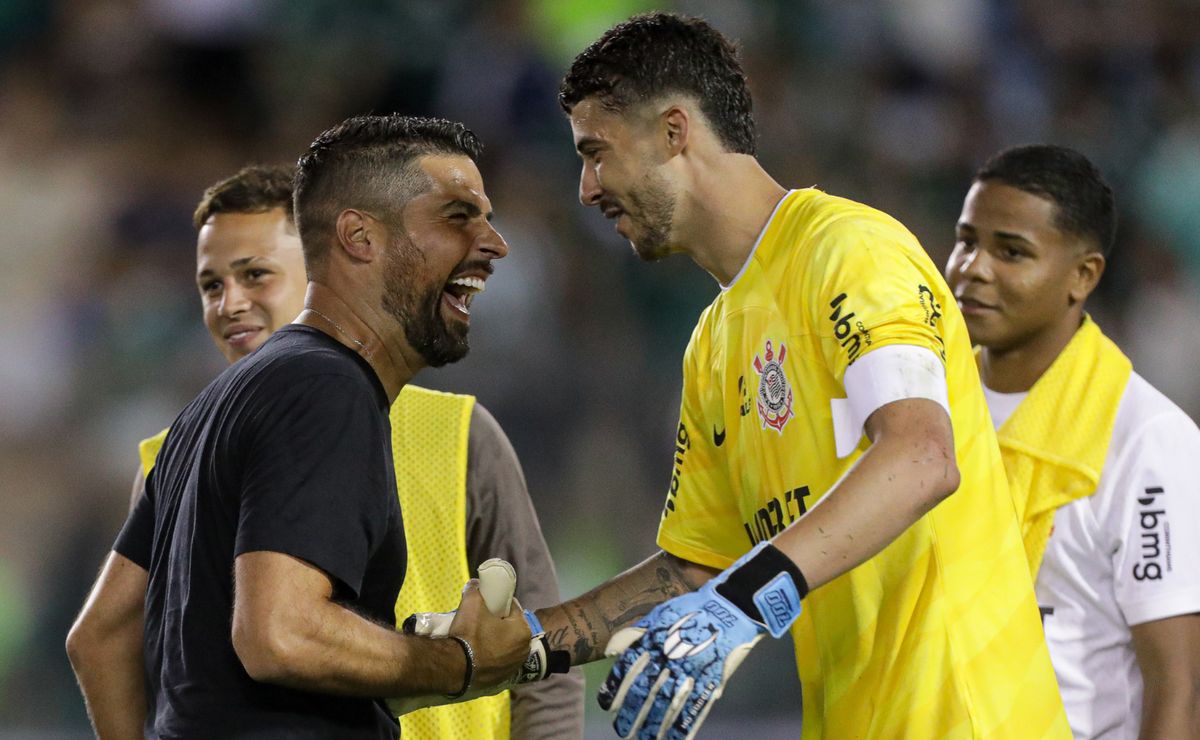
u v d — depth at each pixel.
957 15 35.66
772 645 22.62
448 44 32.78
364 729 8.28
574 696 10.99
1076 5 36.75
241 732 7.92
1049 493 10.94
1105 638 10.86
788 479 9.12
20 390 28.34
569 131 32.00
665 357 28.55
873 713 8.98
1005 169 11.47
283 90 33.06
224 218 11.31
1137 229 33.72
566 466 26.38
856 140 33.72
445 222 8.80
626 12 33.12
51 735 24.33
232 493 8.03
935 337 8.39
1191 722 10.32
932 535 8.92
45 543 26.69
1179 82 36.75
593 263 29.78
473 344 27.20
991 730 8.79
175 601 8.24
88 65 33.62
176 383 28.59
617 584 10.13
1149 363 31.62
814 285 8.73
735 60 9.39
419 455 10.87
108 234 30.97
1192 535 10.62
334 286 8.77
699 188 9.26
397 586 8.58
